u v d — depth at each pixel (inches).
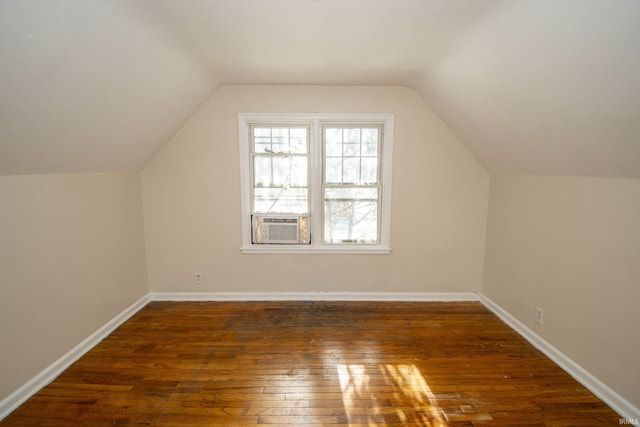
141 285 122.5
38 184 76.7
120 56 65.6
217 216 124.9
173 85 91.3
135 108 85.2
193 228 125.5
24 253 73.1
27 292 73.7
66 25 50.4
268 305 124.7
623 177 68.3
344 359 88.7
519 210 104.3
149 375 81.3
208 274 127.5
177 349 93.3
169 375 81.3
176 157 121.5
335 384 78.3
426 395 74.5
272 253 127.3
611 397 70.8
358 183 126.3
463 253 126.7
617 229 69.7
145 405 71.1
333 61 93.2
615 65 50.0
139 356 89.7
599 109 58.9
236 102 118.6
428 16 66.2
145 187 122.6
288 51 85.8
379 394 74.9
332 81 113.0
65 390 75.7
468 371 83.4
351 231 128.4
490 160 112.9
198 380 79.4
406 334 102.7
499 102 81.4
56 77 56.9
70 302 86.6
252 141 124.3
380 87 118.2
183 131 120.2
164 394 74.5
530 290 98.7
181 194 123.4
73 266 87.9
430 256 127.0
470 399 73.3
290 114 119.0
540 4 51.3
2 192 68.2
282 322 110.7
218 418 67.6
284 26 71.6
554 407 70.9
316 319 113.1
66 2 47.3
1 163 64.9
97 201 97.7
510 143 93.0
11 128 58.7
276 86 117.6
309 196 126.3
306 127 123.3
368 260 127.6
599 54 50.6
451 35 73.3
